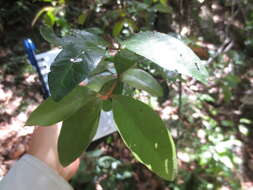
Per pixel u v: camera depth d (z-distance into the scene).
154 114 0.20
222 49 1.14
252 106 1.30
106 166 0.90
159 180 0.95
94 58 0.20
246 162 1.14
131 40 0.19
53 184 0.25
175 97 1.15
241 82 1.38
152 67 0.41
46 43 1.38
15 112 1.07
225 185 1.00
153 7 0.61
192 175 0.96
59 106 0.21
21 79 1.21
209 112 1.27
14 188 0.23
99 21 0.86
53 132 0.28
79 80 0.18
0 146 0.93
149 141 0.20
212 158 1.03
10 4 1.55
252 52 1.42
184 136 1.07
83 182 0.84
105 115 0.58
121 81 0.25
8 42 1.40
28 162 0.25
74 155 0.21
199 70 0.19
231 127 1.24
